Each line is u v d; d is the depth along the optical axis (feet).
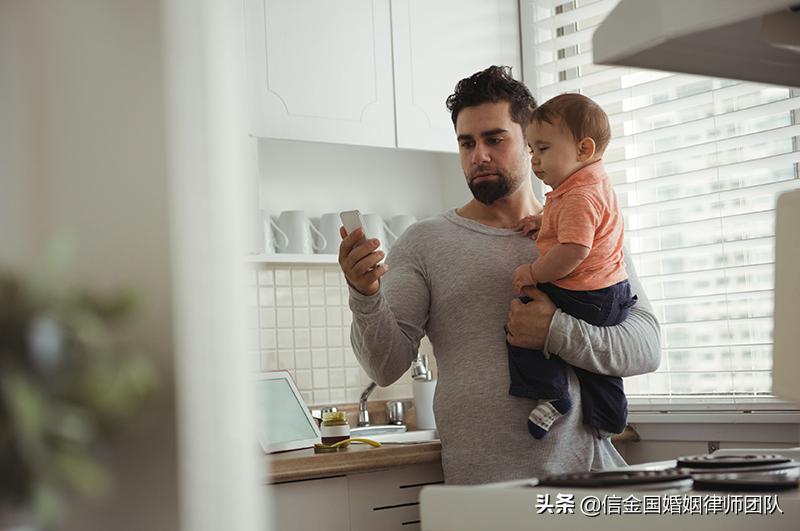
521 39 8.77
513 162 5.56
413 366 8.07
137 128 0.88
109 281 0.85
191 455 0.88
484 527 2.42
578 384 5.11
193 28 0.93
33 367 0.79
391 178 9.00
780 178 6.82
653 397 7.30
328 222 7.93
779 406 6.46
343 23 7.64
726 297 6.73
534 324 4.91
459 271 5.48
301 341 8.03
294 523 5.23
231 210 0.94
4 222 0.83
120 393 0.82
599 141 5.06
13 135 0.85
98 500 0.83
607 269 5.04
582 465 5.03
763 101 6.89
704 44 2.46
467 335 5.34
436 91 8.16
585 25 8.48
